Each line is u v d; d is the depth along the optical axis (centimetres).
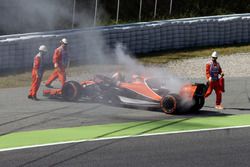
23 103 5762
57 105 5659
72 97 5891
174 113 5241
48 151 3750
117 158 3572
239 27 10762
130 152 3731
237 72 8406
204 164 3459
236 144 4003
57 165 3400
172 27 9950
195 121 4922
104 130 4469
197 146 3925
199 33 10300
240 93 6681
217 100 5678
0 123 4725
